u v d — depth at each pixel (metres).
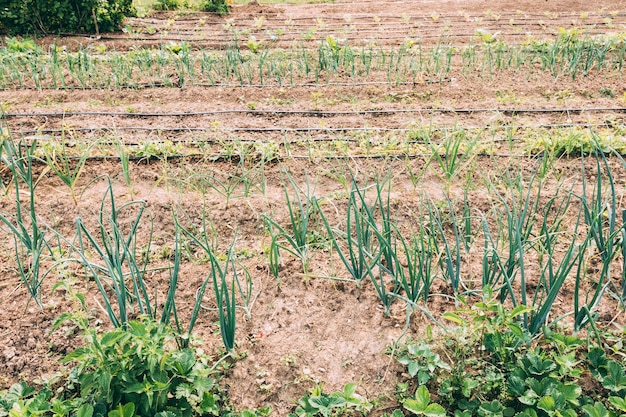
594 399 2.39
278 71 6.07
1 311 2.88
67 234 3.46
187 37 7.94
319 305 2.94
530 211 3.32
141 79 6.11
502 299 2.73
